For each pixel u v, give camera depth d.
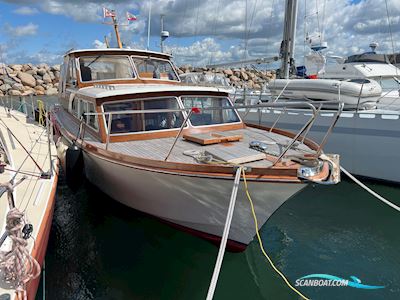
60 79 9.09
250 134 5.73
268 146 4.97
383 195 7.23
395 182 7.55
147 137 5.36
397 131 7.31
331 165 4.10
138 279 4.52
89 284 4.40
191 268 4.76
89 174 6.27
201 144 5.00
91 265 4.77
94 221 5.85
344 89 8.36
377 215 6.38
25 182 4.39
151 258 4.94
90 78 6.77
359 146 7.87
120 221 5.86
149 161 4.33
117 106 5.36
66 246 5.18
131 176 4.68
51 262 4.80
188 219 4.74
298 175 3.80
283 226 6.00
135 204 5.30
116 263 4.82
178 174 4.12
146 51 7.08
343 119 7.99
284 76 10.32
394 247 5.33
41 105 8.18
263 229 5.88
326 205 6.82
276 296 4.25
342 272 4.71
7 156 4.59
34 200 3.95
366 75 9.52
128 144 5.16
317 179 3.76
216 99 6.07
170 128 5.52
